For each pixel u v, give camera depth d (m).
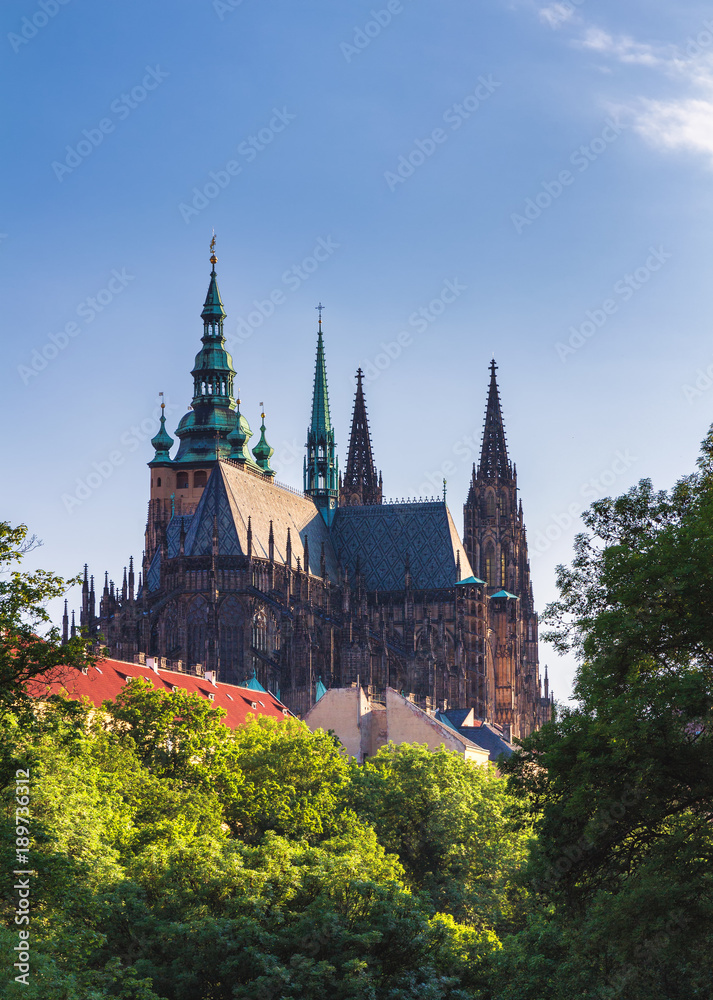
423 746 185.50
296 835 139.88
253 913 92.56
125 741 138.75
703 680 76.06
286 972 86.62
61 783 103.69
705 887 79.81
